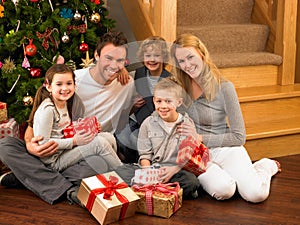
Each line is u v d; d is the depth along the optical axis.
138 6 4.05
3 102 3.53
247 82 4.07
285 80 4.17
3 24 3.60
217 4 4.39
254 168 3.14
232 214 2.78
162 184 2.80
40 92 3.05
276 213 2.80
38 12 3.48
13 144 3.00
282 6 4.11
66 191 2.95
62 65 2.93
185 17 4.28
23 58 3.55
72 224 2.67
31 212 2.80
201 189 3.10
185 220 2.71
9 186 3.13
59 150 3.00
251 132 3.56
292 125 3.73
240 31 4.22
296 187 3.16
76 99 2.94
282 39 4.14
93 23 3.70
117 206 2.64
